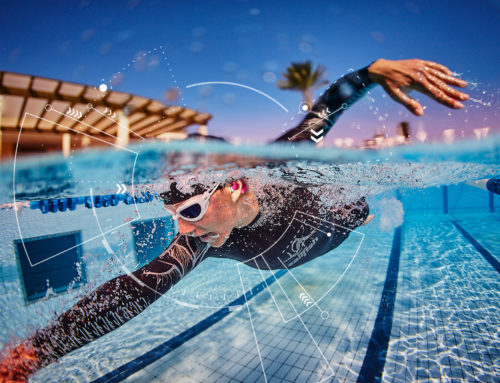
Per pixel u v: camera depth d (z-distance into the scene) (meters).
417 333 2.12
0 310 2.49
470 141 1.74
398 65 0.93
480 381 1.58
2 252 2.74
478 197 7.02
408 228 6.05
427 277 3.29
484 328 2.09
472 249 4.26
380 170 2.23
